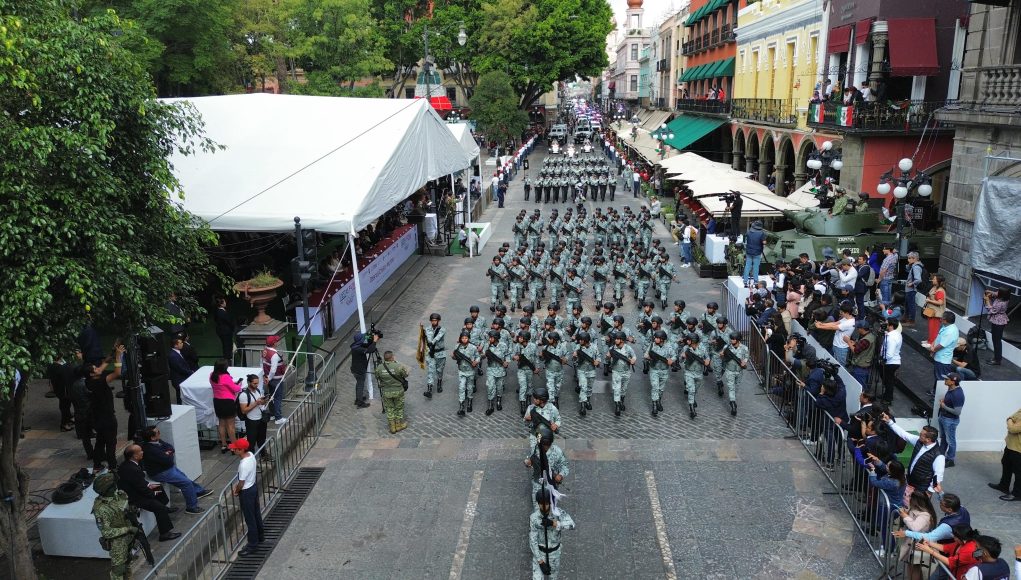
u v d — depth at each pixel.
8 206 6.86
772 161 38.94
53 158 7.30
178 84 33.12
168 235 8.94
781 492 10.54
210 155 17.80
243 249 21.03
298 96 21.00
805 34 30.17
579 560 9.05
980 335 14.57
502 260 19.83
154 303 8.61
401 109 19.73
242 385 12.00
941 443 11.05
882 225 21.12
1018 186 15.01
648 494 10.55
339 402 14.15
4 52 7.01
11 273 6.76
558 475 8.92
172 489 10.71
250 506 9.24
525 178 40.50
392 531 9.80
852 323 13.34
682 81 55.41
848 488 10.16
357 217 15.06
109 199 8.21
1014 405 11.48
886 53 24.14
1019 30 16.38
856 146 23.83
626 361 13.06
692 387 13.03
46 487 10.65
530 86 65.56
